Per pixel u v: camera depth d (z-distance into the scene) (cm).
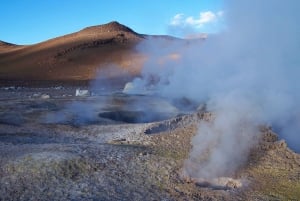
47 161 1332
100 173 1294
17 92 4581
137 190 1193
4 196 1119
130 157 1446
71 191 1163
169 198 1149
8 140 1736
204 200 1149
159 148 1584
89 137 1914
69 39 10144
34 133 1945
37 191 1157
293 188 1232
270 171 1356
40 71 8200
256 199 1159
